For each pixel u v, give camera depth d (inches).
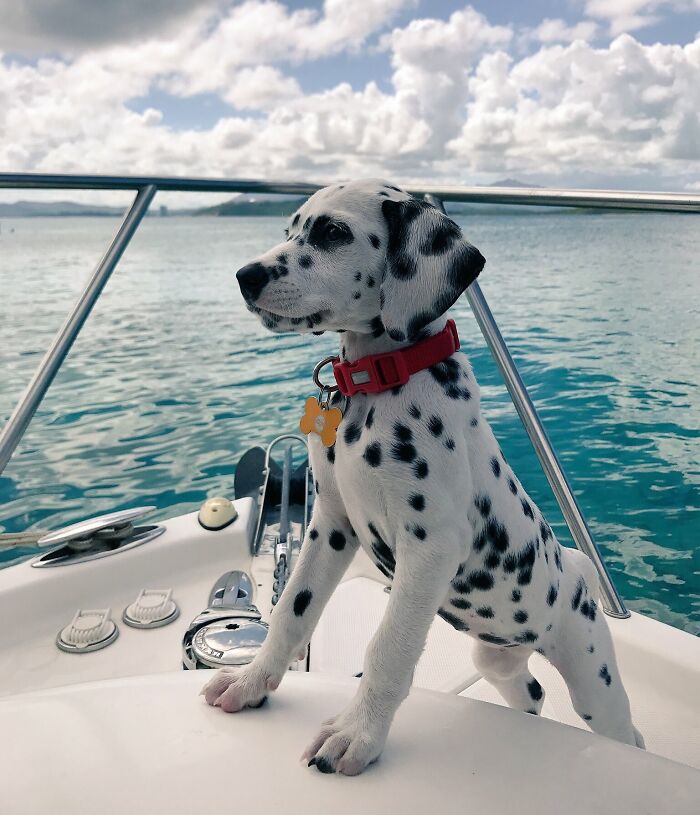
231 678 37.4
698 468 152.0
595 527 133.5
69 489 154.7
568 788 29.6
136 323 294.7
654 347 225.1
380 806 28.5
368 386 44.9
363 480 43.7
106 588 76.2
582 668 54.5
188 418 192.5
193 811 27.7
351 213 47.3
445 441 43.6
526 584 49.5
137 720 33.3
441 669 69.6
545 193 68.9
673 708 63.1
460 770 31.0
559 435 167.9
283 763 31.0
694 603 112.0
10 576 73.3
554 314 267.9
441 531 42.4
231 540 82.7
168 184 76.3
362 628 73.7
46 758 30.1
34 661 66.8
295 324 47.3
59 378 223.8
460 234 45.6
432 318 44.8
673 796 29.1
